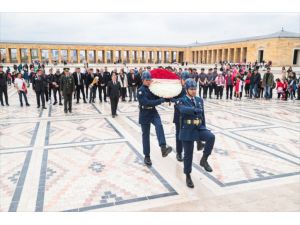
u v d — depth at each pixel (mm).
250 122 10258
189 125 4738
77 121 10508
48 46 57594
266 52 48625
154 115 5785
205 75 17328
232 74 17688
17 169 5727
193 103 4805
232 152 6777
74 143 7562
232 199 4453
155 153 6746
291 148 7113
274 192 4695
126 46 63906
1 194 4637
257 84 17578
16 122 10297
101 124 9977
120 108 13695
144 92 5652
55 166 5891
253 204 4293
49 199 4461
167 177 5320
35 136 8289
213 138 4703
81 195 4598
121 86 15930
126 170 5676
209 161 6164
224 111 12680
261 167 5816
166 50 68750
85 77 15609
